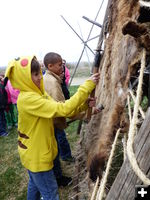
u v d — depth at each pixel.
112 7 2.17
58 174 3.02
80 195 2.18
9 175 3.64
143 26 1.19
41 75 1.85
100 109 1.94
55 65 2.48
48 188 1.97
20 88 1.79
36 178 1.95
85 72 15.93
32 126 1.83
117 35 1.90
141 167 0.97
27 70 1.70
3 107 4.99
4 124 5.16
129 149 1.02
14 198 3.12
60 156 3.71
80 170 2.35
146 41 1.22
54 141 1.99
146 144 0.95
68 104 1.67
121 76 1.61
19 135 1.97
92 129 1.98
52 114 1.69
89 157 1.86
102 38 2.56
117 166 2.02
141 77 1.23
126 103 1.57
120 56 1.71
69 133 4.76
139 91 1.20
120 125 1.51
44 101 1.70
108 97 1.88
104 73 2.08
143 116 1.35
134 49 1.44
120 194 1.14
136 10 1.51
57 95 2.38
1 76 5.04
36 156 1.88
